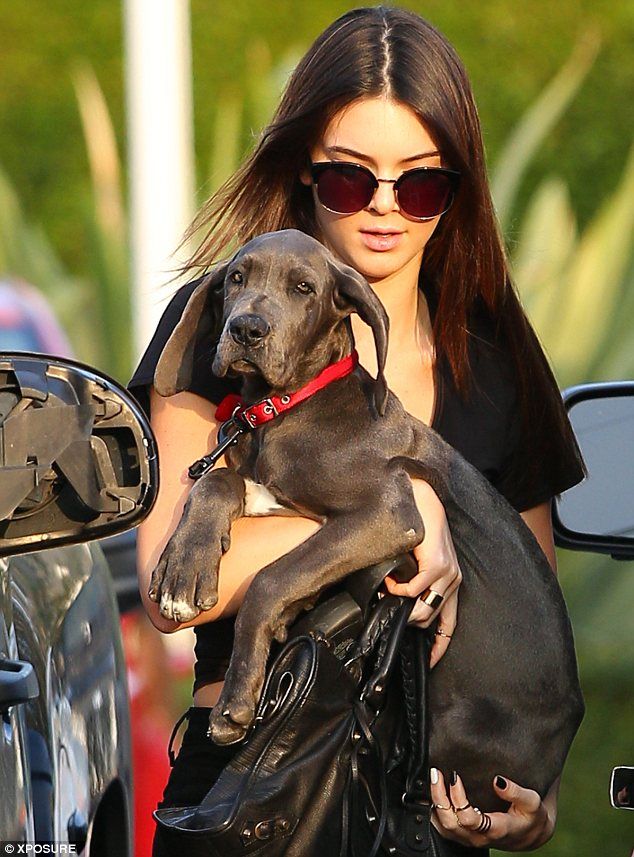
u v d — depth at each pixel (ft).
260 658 19.95
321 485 20.97
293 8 84.02
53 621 21.24
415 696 20.13
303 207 23.12
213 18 83.46
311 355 21.27
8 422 15.66
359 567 20.38
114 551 33.17
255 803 18.63
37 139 85.20
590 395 25.25
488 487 22.75
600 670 58.44
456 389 22.80
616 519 24.98
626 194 62.80
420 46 21.91
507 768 22.34
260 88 66.85
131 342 64.75
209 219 23.25
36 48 85.76
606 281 62.18
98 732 21.93
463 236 22.66
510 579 22.65
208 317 21.81
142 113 63.62
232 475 21.35
